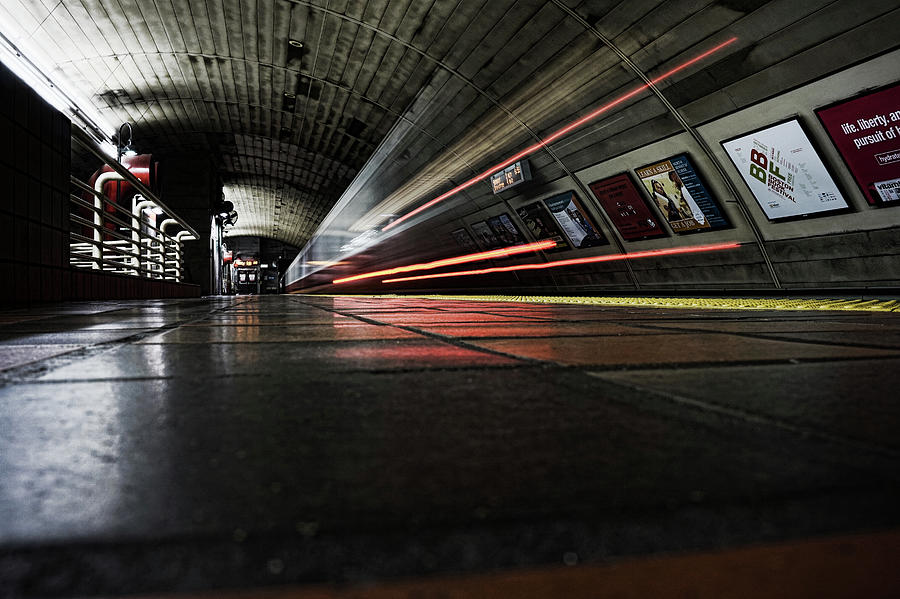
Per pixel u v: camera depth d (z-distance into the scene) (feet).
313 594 1.42
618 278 64.75
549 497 2.10
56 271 23.27
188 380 4.80
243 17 58.34
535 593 1.43
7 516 1.90
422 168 83.05
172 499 2.08
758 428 3.17
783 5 31.45
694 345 7.59
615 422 3.31
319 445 2.83
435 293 112.68
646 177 51.01
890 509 2.02
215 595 1.41
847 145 34.19
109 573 1.52
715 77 38.55
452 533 1.78
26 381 4.77
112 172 29.94
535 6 43.34
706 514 1.94
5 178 19.19
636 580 1.51
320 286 159.94
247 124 91.35
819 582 1.51
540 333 9.68
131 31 59.98
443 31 52.29
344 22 57.00
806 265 41.75
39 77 61.52
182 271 51.78
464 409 3.68
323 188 128.47
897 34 28.53
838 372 5.15
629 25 39.83
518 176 64.34
